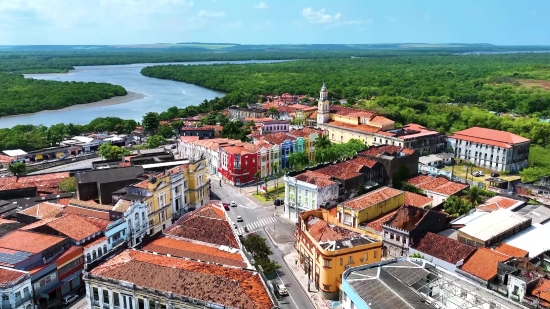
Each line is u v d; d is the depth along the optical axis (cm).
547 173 18550
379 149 17650
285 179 14725
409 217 11450
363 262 10388
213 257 9275
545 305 8319
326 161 18488
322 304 10081
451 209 13375
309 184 13938
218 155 19288
